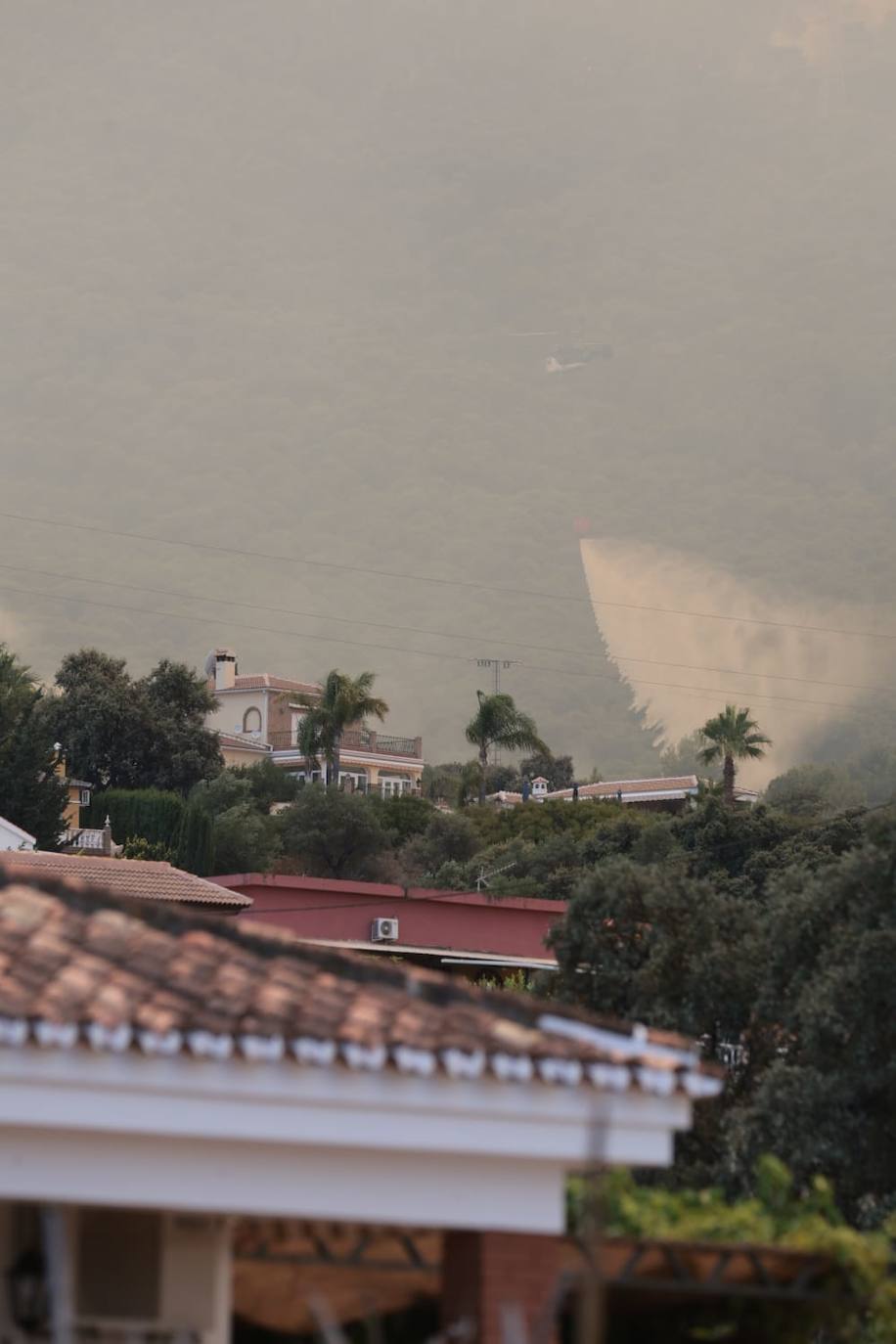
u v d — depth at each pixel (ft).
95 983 94.27
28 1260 98.53
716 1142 267.59
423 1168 92.02
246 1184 89.30
